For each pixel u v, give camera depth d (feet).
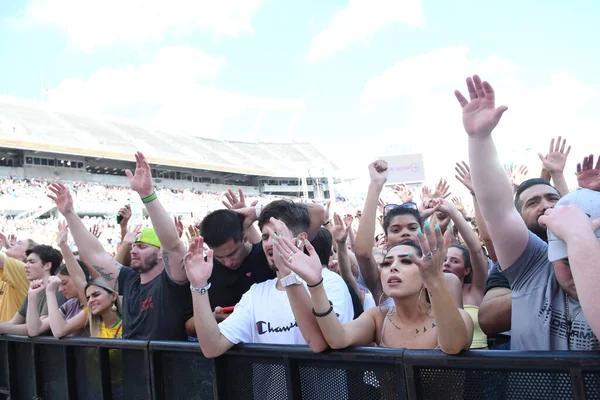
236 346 7.88
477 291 10.52
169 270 9.51
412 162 102.27
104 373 10.07
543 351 5.18
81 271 12.84
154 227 9.32
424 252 5.69
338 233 11.37
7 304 15.93
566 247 5.40
